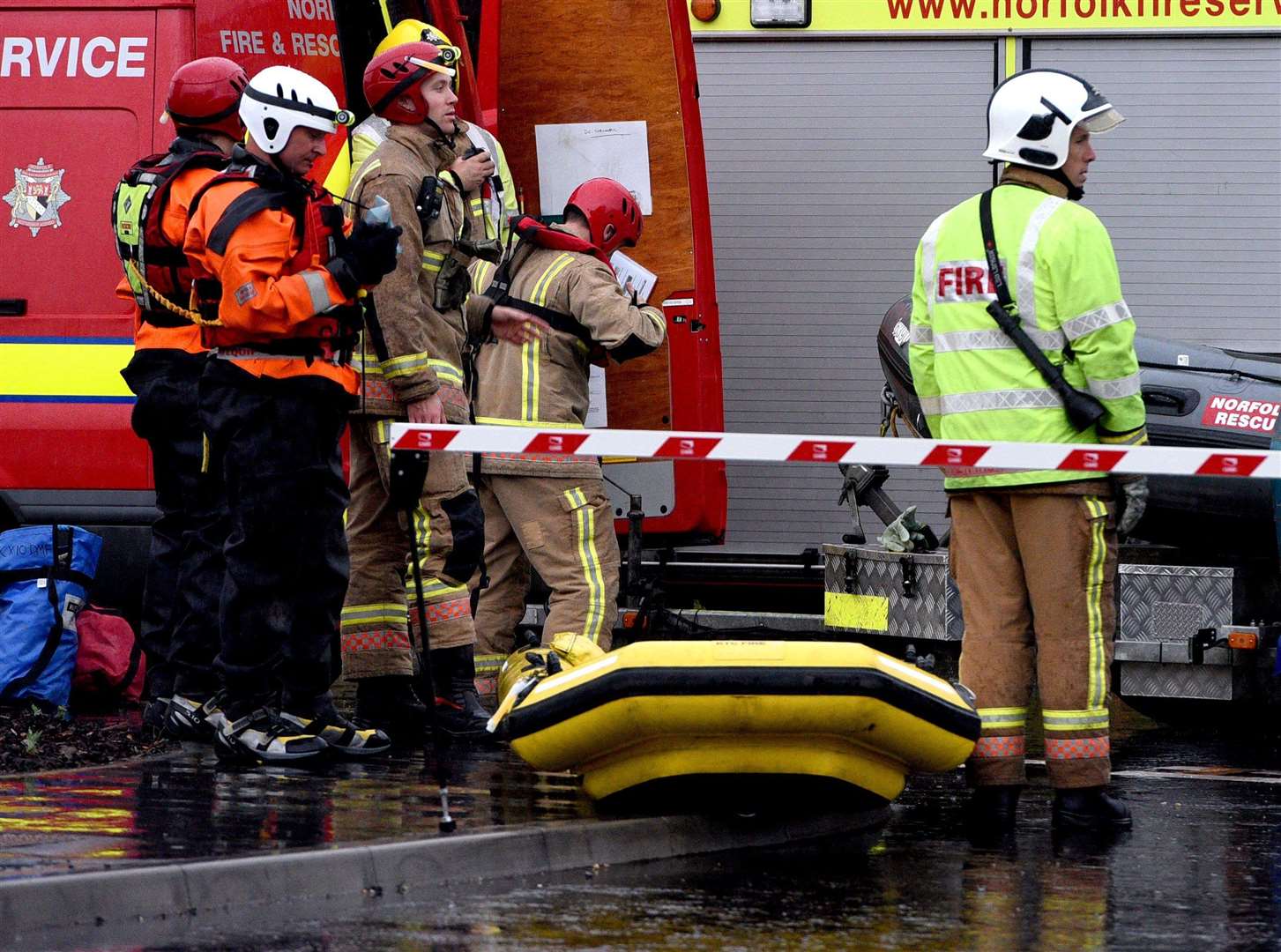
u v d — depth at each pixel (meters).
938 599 18.45
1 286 18.78
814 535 24.34
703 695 11.42
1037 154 13.08
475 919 9.77
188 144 14.27
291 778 12.97
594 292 15.73
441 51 14.63
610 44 20.67
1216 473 11.77
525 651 14.79
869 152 24.48
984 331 13.05
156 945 9.08
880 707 11.60
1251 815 13.47
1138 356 18.45
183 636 14.74
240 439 13.11
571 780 13.24
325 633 13.62
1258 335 24.09
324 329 13.00
